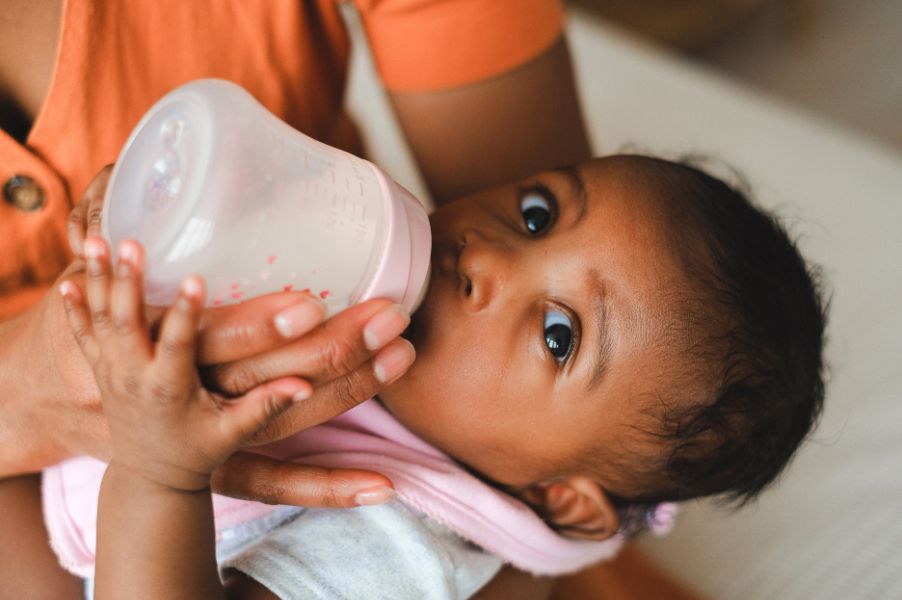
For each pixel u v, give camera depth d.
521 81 0.94
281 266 0.58
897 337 1.32
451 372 0.79
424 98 0.94
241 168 0.55
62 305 0.64
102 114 0.73
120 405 0.57
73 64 0.68
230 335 0.53
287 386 0.56
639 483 0.87
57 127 0.71
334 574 0.73
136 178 0.56
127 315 0.52
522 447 0.82
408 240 0.64
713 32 2.34
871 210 1.47
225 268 0.55
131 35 0.73
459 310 0.79
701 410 0.82
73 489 0.79
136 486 0.61
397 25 0.89
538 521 0.87
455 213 0.84
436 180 1.02
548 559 0.90
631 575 1.16
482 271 0.78
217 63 0.81
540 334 0.78
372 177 0.65
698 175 0.89
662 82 1.69
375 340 0.58
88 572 0.79
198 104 0.56
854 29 2.48
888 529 1.16
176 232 0.53
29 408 0.69
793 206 1.47
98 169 0.75
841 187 1.51
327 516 0.78
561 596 1.11
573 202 0.83
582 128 1.04
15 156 0.69
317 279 0.60
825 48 2.43
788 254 0.89
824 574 1.14
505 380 0.78
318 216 0.59
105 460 0.70
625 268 0.80
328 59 0.93
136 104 0.75
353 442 0.83
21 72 0.71
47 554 0.79
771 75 2.36
